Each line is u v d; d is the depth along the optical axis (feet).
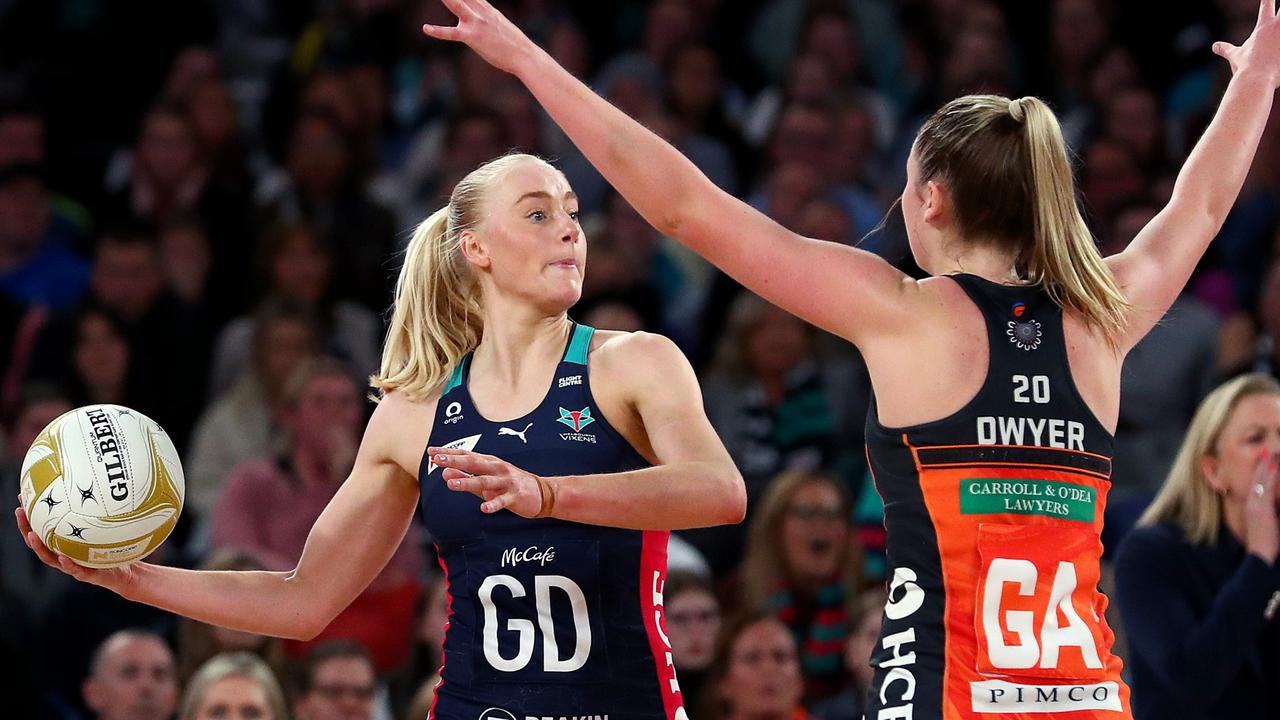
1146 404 67.87
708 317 75.56
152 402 72.38
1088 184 81.71
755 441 67.72
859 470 69.26
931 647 24.84
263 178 87.97
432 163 87.76
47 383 65.46
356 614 56.18
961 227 26.43
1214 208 28.91
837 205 76.89
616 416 29.50
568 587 28.73
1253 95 29.78
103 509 28.55
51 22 100.48
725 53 99.55
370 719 48.16
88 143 96.78
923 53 97.96
